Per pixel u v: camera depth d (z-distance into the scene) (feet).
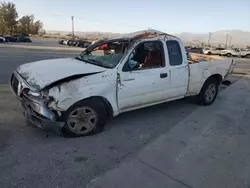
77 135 13.10
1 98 19.12
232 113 18.81
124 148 12.29
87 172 10.09
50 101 11.59
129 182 9.60
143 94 14.96
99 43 16.57
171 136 14.01
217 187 9.62
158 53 15.72
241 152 12.53
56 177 9.64
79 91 12.17
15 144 11.96
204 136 14.25
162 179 9.91
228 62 21.36
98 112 13.37
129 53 14.12
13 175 9.59
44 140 12.55
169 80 16.29
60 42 177.88
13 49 79.15
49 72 12.94
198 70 18.43
